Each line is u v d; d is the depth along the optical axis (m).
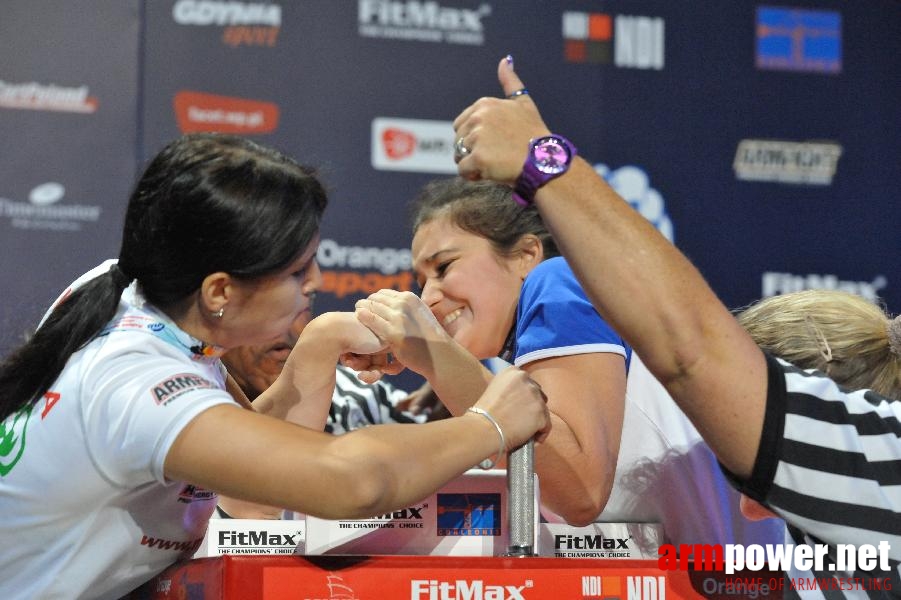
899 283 3.94
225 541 1.40
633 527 1.46
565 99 3.84
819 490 1.19
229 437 1.16
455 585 1.17
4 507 1.25
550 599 1.19
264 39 3.69
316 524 1.31
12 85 3.53
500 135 1.21
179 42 3.64
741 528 1.82
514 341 1.99
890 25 3.99
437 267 2.00
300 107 3.69
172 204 1.25
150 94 3.61
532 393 1.32
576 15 3.86
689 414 1.22
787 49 3.96
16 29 3.54
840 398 1.22
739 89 3.92
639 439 1.82
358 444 1.18
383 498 1.16
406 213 3.71
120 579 1.32
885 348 1.54
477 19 3.81
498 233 1.97
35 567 1.26
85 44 3.58
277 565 1.13
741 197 3.89
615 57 3.88
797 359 1.55
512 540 1.28
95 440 1.20
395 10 3.77
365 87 3.73
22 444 1.24
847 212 3.93
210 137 1.31
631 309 1.17
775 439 1.18
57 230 3.51
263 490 1.15
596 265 1.17
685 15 3.92
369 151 3.72
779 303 1.64
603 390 1.66
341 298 3.66
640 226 1.19
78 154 3.54
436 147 3.76
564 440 1.57
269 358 2.15
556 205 1.19
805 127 3.94
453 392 1.61
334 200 3.68
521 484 1.29
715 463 1.82
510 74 1.28
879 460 1.20
